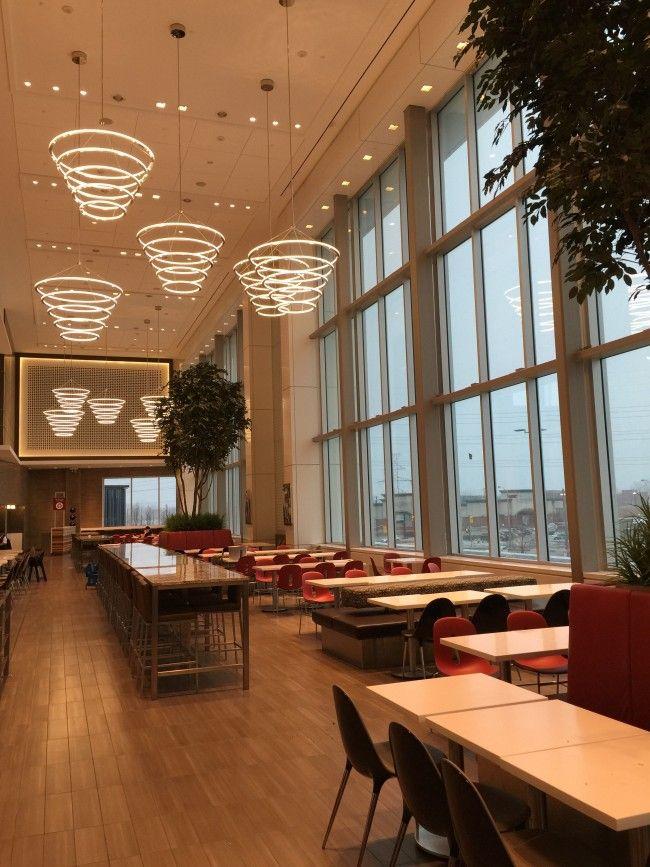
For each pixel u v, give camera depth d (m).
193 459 17.78
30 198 15.86
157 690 6.80
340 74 12.12
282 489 20.17
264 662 8.05
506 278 10.63
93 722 5.92
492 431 10.97
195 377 17.84
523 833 2.62
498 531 10.87
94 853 3.60
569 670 4.05
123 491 34.28
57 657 8.77
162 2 9.95
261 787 4.41
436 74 11.21
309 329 17.92
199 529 17.72
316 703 6.31
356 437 15.61
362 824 3.85
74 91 12.00
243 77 11.91
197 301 23.98
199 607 7.16
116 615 10.23
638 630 3.65
